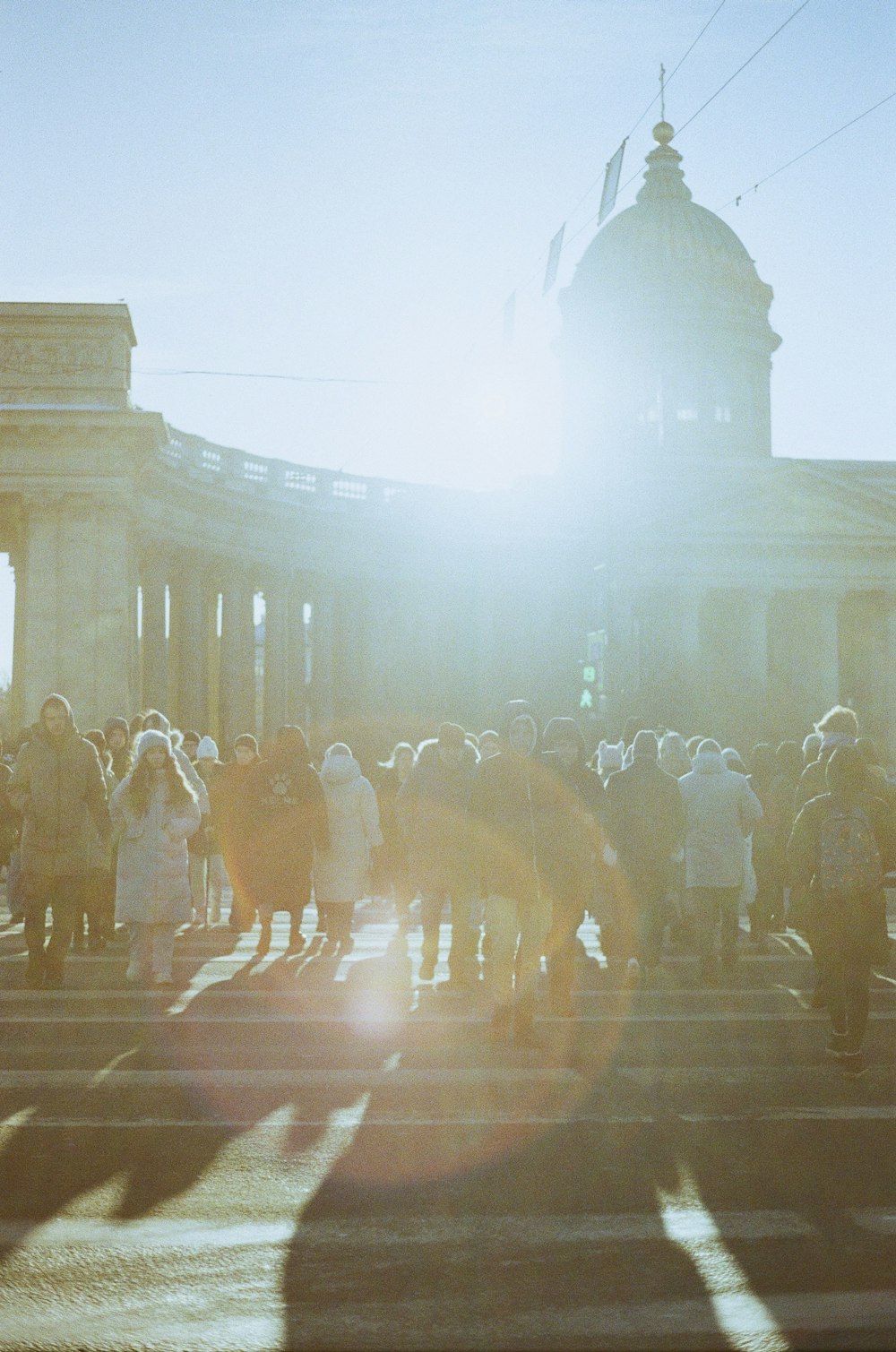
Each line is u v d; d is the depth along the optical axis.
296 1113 10.84
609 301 87.06
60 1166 9.42
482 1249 7.87
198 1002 15.82
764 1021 14.97
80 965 18.84
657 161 91.62
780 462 75.06
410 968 18.84
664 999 16.53
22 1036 13.76
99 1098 11.28
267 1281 7.41
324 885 20.36
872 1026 14.84
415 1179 9.15
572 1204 8.66
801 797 18.06
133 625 49.94
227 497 58.81
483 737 23.52
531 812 14.00
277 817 20.02
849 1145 10.04
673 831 17.83
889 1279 7.42
